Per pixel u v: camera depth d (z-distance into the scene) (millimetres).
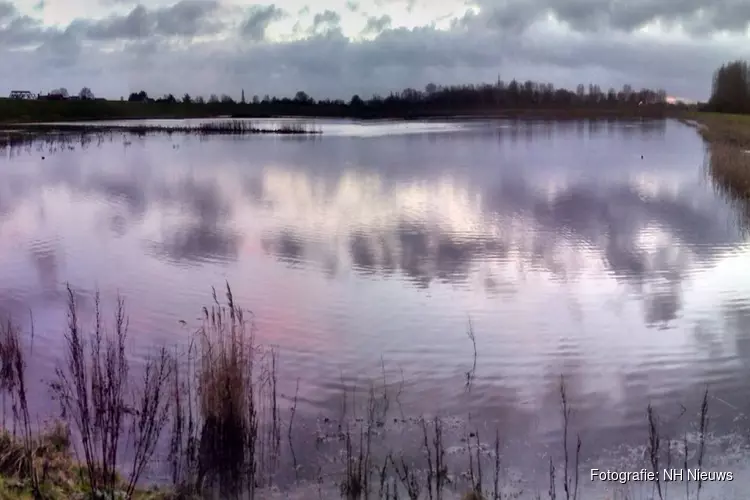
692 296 12008
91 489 5930
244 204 22734
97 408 6660
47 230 18234
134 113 100688
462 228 18234
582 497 6207
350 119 110312
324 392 8352
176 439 7109
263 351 9547
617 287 12617
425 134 63875
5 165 34188
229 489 6402
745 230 17422
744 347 9578
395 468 6715
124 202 23109
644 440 7188
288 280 13234
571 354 9445
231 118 107188
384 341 9945
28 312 11266
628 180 27625
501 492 6297
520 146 47219
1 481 5816
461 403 8070
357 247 16125
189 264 14562
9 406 7676
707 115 88500
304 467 6770
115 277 13484
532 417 7707
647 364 9094
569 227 18250
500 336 10156
